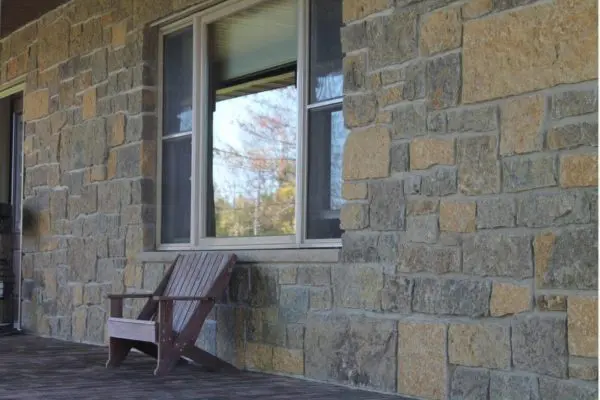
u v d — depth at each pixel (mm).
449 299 4512
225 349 5965
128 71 7117
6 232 8555
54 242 8039
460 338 4441
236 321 5883
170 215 6918
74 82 7820
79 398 4578
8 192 9430
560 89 4031
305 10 5734
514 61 4242
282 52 5973
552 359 3990
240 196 6270
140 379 5312
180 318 5762
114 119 7258
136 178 6969
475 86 4438
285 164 5898
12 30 8812
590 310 3834
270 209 6008
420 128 4727
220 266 5676
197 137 6598
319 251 5266
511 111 4250
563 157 4000
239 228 6266
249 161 6211
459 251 4480
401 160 4828
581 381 3867
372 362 4906
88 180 7566
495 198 4312
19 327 8672
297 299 5422
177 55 6910
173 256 6457
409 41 4809
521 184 4188
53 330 7996
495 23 4344
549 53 4074
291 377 5430
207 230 6551
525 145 4172
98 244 7398
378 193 4953
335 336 5148
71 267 7762
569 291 3936
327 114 5578
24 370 5723
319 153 5633
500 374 4230
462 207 4477
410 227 4754
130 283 6984
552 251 4016
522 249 4160
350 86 5160
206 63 6602
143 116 6949
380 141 4957
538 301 4070
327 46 5602
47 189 8188
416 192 4730
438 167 4621
